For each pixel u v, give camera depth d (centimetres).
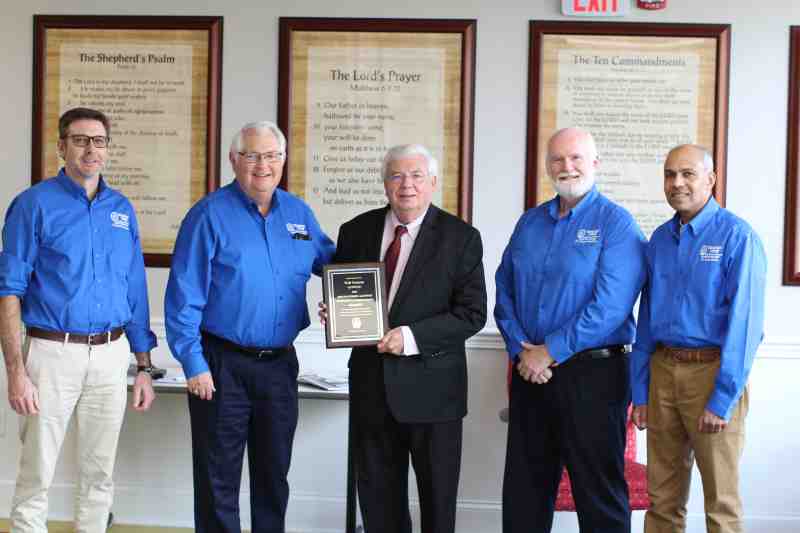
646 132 384
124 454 398
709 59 381
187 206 392
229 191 293
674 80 383
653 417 294
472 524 390
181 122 391
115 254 307
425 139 388
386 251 290
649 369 299
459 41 385
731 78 383
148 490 397
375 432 285
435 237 284
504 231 388
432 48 386
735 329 271
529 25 384
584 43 383
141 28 390
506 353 388
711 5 382
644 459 387
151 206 393
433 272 281
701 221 284
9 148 395
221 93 391
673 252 288
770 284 383
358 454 290
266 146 282
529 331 294
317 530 394
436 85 387
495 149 387
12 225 297
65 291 297
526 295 295
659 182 385
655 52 382
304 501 395
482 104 387
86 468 312
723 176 382
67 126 298
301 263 296
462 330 278
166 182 393
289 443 299
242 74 390
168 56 391
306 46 388
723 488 279
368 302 278
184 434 397
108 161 393
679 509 295
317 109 389
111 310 305
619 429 285
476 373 389
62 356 297
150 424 398
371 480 286
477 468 390
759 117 382
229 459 288
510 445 301
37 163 394
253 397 291
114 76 392
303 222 304
